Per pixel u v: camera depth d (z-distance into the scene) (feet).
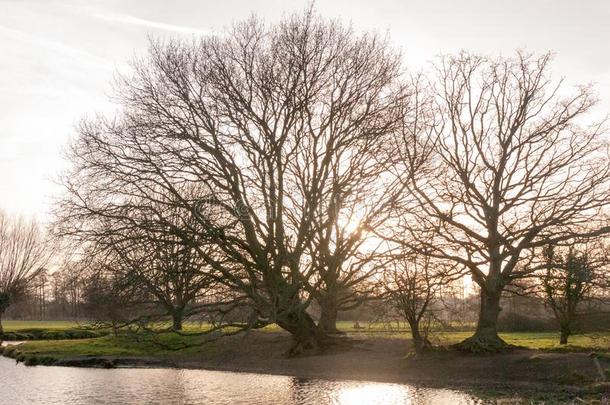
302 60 127.54
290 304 127.95
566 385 99.04
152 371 139.13
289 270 131.44
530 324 207.51
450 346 130.31
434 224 126.93
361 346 144.36
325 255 131.54
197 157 129.08
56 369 145.48
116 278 108.06
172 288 113.91
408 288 125.18
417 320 128.98
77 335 245.65
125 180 122.01
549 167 126.62
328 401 94.43
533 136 127.13
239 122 129.29
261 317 121.08
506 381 105.50
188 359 155.84
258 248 127.85
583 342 148.46
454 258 123.44
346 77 131.85
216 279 119.55
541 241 120.67
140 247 111.24
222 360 150.51
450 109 133.08
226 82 127.85
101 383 118.93
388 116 131.54
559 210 123.13
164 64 128.88
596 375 100.27
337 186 128.36
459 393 97.40
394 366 123.85
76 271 112.47
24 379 126.00
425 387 104.58
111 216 116.67
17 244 272.10
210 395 102.53
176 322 116.67
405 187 128.36
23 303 379.14
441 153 132.67
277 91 129.18
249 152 132.26
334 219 129.49
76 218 118.62
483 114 132.16
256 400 96.94
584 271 116.26
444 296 131.75
